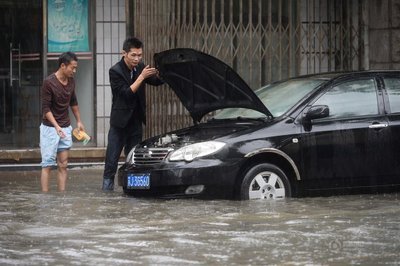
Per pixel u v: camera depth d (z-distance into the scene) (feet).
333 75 57.00
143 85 60.85
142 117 61.57
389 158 55.26
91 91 80.59
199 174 51.06
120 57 80.69
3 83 80.69
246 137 52.01
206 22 77.56
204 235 41.14
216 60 54.44
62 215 47.55
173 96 76.18
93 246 38.96
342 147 53.98
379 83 56.49
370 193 55.36
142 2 76.54
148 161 53.36
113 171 60.75
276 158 52.75
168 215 46.75
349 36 81.82
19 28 80.38
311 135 53.16
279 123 53.06
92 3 80.28
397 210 48.52
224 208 48.80
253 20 79.61
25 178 69.21
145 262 35.65
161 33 76.48
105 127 80.48
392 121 55.57
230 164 51.21
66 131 59.62
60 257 36.81
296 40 80.12
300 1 79.87
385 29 82.58
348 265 34.99
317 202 51.42
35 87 80.89
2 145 80.59
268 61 79.20
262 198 52.08
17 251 38.09
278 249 37.96
